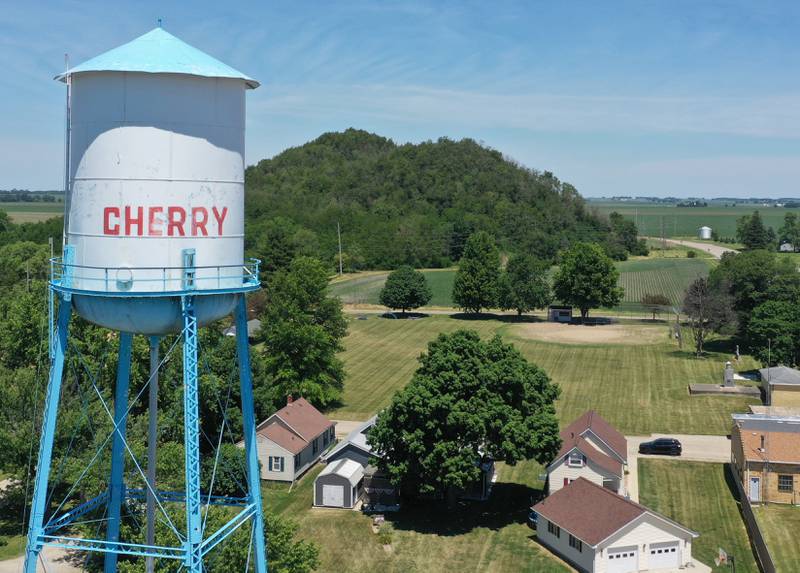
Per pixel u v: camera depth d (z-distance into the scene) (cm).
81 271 2411
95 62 2395
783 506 4862
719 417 6625
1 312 6869
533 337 10094
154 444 2608
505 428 4597
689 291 9300
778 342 7750
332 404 7194
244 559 3038
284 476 5359
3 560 4112
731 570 4044
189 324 2364
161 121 2362
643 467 5481
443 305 12875
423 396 4594
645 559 4047
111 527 2750
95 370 4806
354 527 4644
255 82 2570
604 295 11075
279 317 6906
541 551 4325
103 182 2370
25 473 4369
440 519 4769
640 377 8006
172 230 2380
